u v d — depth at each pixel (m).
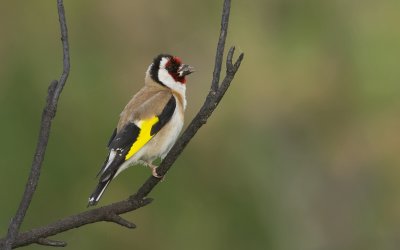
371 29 16.55
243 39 16.19
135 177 13.80
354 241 16.50
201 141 15.32
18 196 13.59
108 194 13.85
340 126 16.58
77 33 15.06
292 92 16.27
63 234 13.71
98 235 13.91
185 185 14.79
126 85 14.99
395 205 16.81
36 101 14.40
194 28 15.79
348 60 16.53
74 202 13.90
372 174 16.81
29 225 13.68
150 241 14.24
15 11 15.02
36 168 5.10
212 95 5.46
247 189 15.33
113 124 14.43
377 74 16.47
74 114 14.31
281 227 15.79
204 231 14.62
